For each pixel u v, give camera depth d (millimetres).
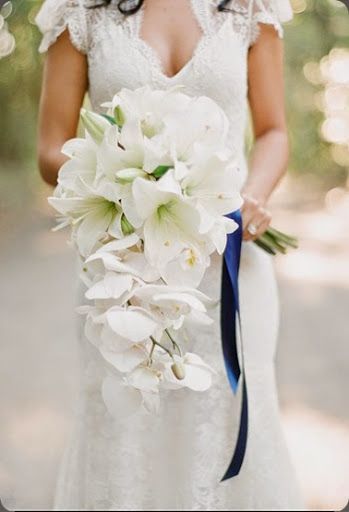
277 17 2723
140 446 2783
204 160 1753
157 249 1735
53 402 4809
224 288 2453
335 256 8898
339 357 5672
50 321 6504
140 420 2768
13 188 11625
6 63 11367
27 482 3834
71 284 7781
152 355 1753
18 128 11820
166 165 1765
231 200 1779
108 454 2779
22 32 11008
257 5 2672
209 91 2604
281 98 2762
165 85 2588
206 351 2693
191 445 2758
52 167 2625
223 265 2447
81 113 1801
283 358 5660
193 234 1756
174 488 2787
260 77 2719
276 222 10883
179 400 2750
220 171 1771
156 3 2629
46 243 9773
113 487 2783
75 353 5695
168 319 1740
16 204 11453
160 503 2797
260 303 2764
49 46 2660
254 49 2699
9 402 4793
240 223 2404
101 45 2607
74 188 1800
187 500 2770
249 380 2766
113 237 1801
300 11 12422
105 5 2631
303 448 4270
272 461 2830
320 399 4910
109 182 1765
